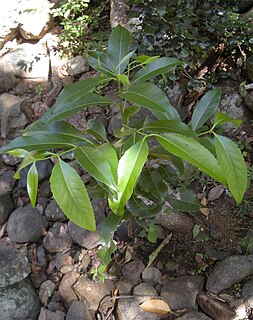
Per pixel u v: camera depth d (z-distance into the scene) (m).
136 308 0.96
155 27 0.99
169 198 0.81
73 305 1.00
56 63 1.38
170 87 1.05
